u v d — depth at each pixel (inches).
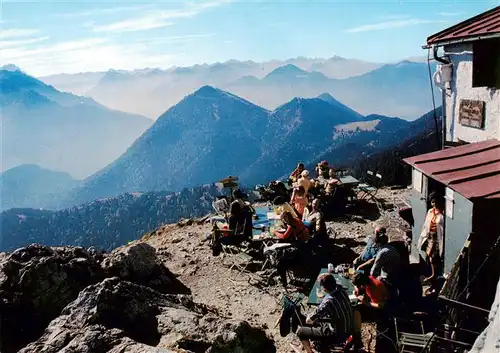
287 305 336.8
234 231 519.8
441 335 301.1
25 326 319.6
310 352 306.2
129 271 456.8
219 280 479.8
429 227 408.2
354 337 295.6
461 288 338.6
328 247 489.4
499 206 338.3
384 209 667.4
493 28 455.2
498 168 383.9
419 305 348.5
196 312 331.0
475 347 197.3
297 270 476.4
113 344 240.4
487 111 473.1
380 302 327.3
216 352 256.4
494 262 340.8
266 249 452.8
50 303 338.6
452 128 550.0
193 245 589.0
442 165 422.3
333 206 651.5
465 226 356.2
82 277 371.9
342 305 291.1
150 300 304.3
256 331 291.6
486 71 468.4
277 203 470.9
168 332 269.3
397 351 295.0
